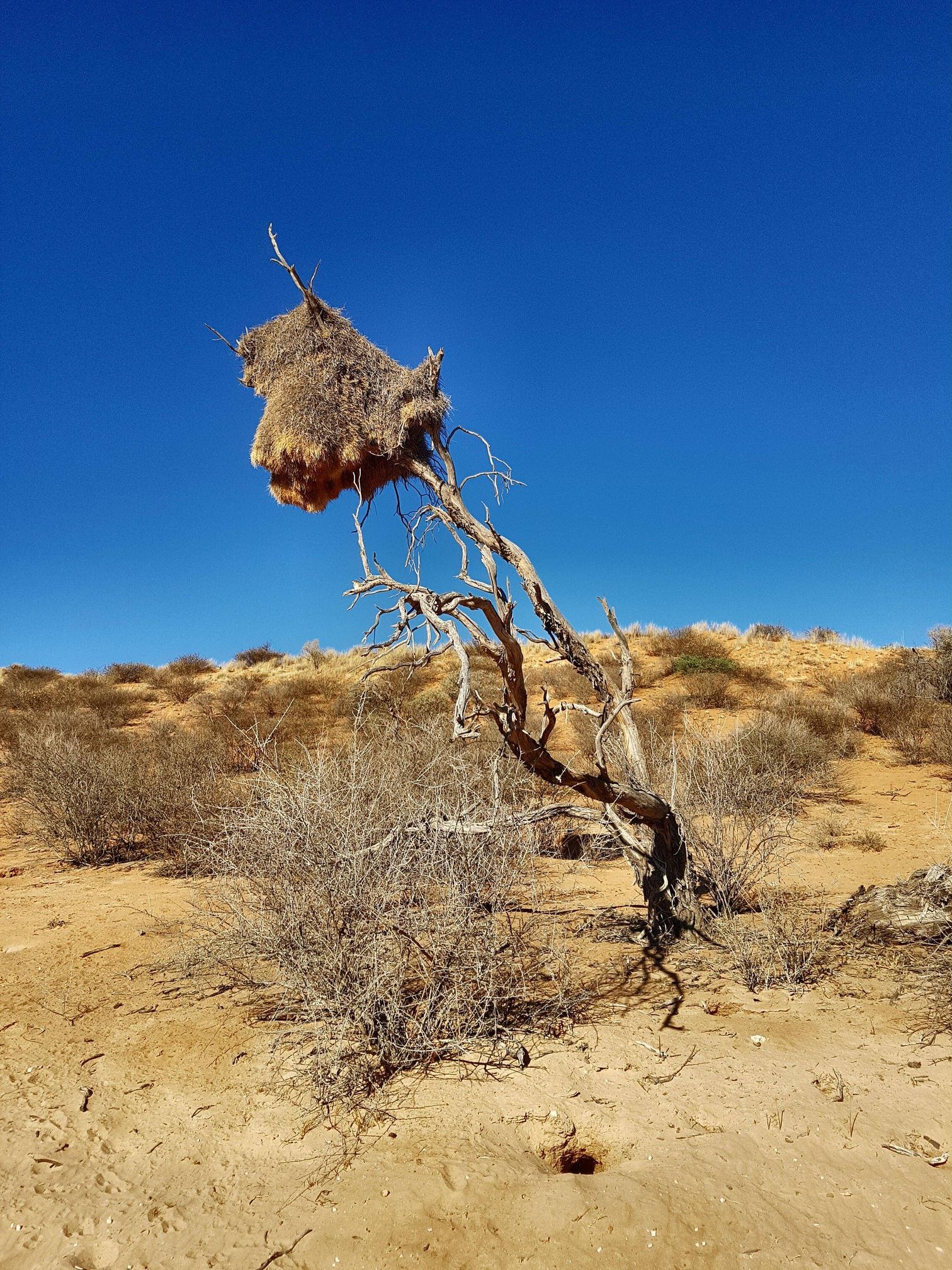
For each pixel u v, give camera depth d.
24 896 7.33
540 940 5.12
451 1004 3.73
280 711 17.94
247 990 4.57
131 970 5.03
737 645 22.22
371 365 5.48
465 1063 3.63
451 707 15.06
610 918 5.80
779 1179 2.80
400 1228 2.57
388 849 4.06
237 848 4.35
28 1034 4.14
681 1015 4.17
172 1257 2.54
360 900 3.71
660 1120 3.17
